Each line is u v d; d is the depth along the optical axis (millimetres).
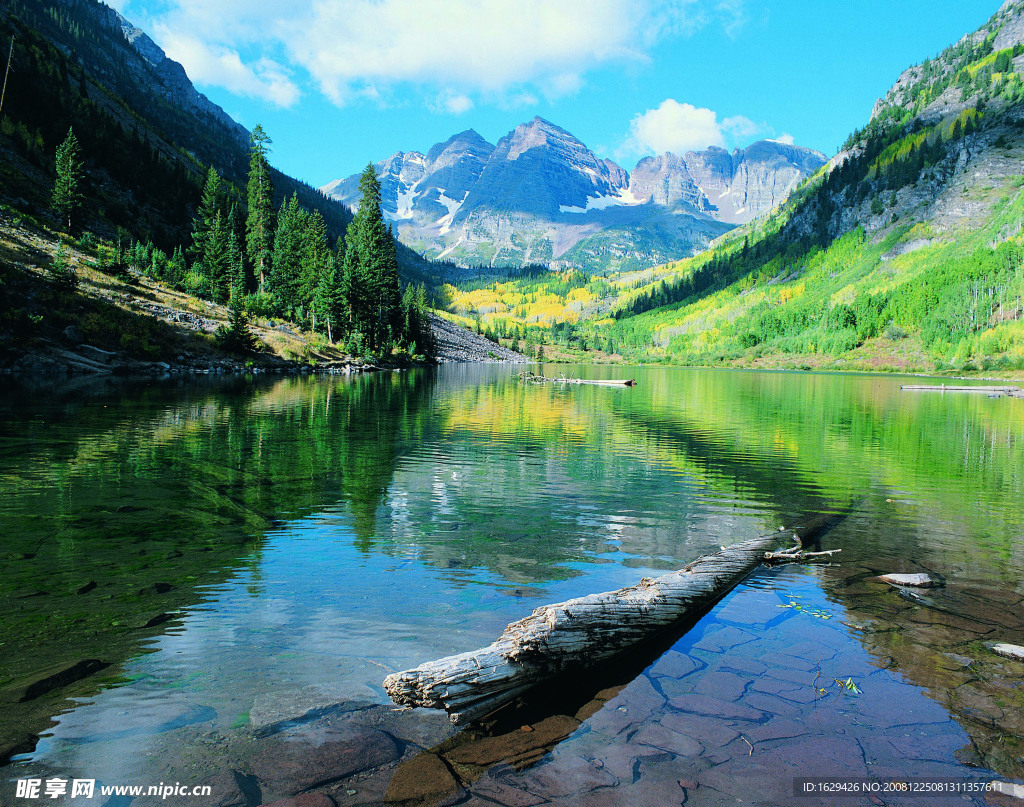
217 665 6262
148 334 57188
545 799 4449
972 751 5176
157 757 4746
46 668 6023
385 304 109625
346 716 5484
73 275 55062
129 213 109312
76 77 155500
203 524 11680
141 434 22422
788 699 6016
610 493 15969
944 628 7762
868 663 6797
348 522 12281
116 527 11273
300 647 6730
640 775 4789
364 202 107375
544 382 78250
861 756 5074
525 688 6129
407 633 7160
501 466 19406
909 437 29031
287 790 4449
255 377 58312
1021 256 177875
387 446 22531
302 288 96938
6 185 81250
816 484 17734
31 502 12828
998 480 18562
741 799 4496
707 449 24406
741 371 164625
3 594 7957
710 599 8648
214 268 89062
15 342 46531
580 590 8789
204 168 179125
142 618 7344
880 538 12180
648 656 7031
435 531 11852
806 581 9602
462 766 4887
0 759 4621
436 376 84500
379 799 4395
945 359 148000
